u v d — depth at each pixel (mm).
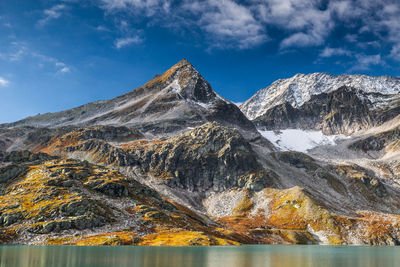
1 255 115812
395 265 133500
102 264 102750
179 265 107688
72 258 112750
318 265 126812
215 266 109875
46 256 115438
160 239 176750
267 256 151625
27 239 153875
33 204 180250
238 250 172500
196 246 175875
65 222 166500
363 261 145375
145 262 110625
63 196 190375
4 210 170500
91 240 159125
